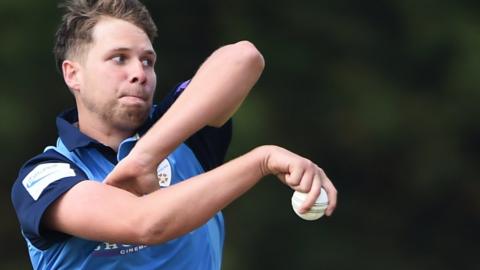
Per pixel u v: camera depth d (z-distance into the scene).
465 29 52.00
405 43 53.12
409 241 54.59
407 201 54.38
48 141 50.94
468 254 54.72
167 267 15.48
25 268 51.03
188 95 14.23
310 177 12.95
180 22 53.91
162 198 13.28
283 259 50.97
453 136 52.28
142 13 15.52
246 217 50.38
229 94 14.25
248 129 48.31
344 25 53.38
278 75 52.69
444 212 54.47
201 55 53.91
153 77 15.39
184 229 13.28
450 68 51.78
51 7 49.78
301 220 51.16
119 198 13.62
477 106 51.88
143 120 15.46
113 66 15.23
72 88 15.73
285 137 52.47
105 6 15.41
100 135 15.63
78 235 14.06
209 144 16.02
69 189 14.16
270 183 50.75
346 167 53.84
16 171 50.78
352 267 52.75
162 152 13.86
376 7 53.69
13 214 51.19
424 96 52.38
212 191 13.14
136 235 13.44
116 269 15.23
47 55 50.28
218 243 16.34
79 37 15.46
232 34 53.19
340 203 54.03
